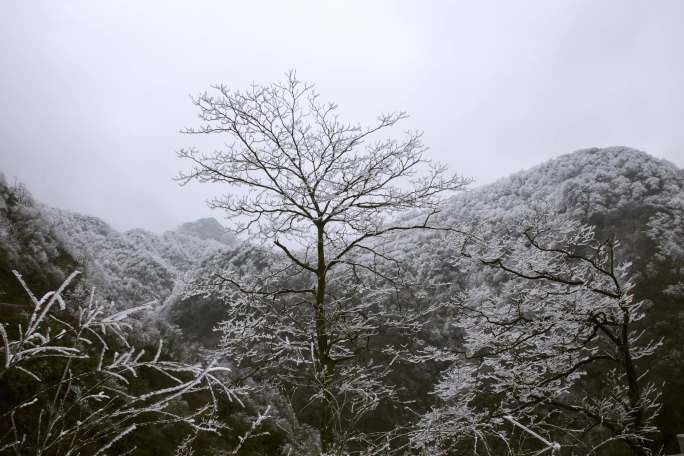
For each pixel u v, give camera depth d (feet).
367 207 26.18
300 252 29.89
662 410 108.58
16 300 33.96
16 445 4.43
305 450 18.10
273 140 26.96
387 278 26.99
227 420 37.68
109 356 24.98
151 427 29.25
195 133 27.68
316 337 21.68
